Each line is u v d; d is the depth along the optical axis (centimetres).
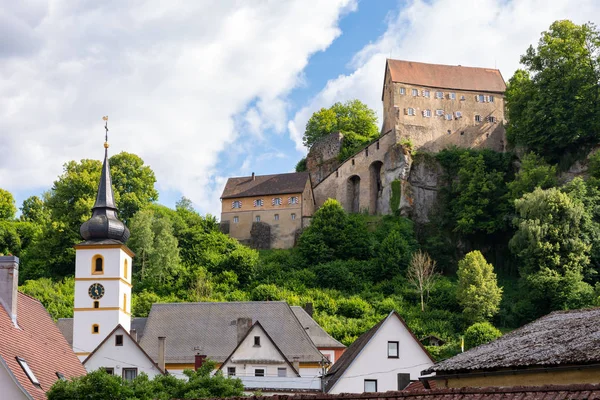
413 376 7631
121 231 10281
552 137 15588
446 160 16712
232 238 16312
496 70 17838
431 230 16288
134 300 13150
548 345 3719
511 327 13212
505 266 15675
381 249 15100
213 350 9569
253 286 14688
